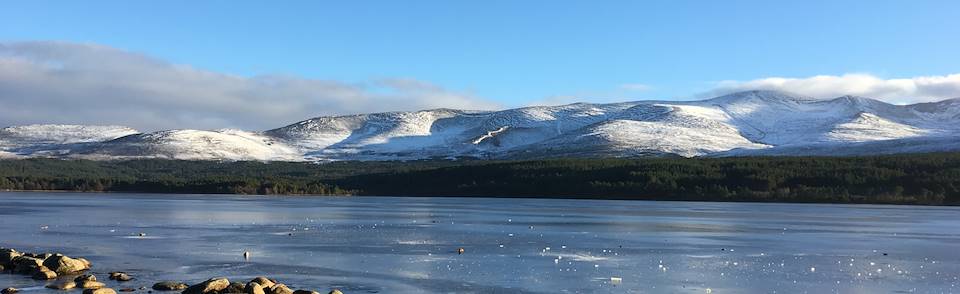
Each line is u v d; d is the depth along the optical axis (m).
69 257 48.75
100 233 73.31
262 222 91.81
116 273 43.72
